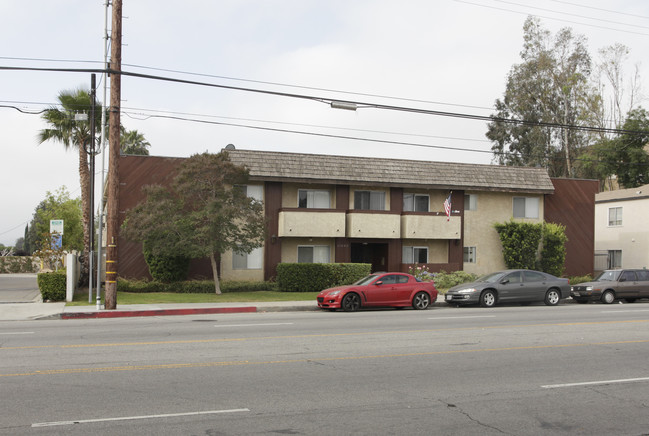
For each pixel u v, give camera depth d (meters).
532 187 33.16
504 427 6.66
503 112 52.25
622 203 42.25
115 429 6.33
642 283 25.05
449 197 30.19
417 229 30.56
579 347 12.12
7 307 20.16
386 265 31.27
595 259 40.28
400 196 31.30
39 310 19.33
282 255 29.47
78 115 23.61
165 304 21.53
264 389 8.23
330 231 28.86
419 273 30.08
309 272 27.75
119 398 7.65
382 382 8.77
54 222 22.69
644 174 46.91
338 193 30.14
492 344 12.40
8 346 11.76
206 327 15.16
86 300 22.75
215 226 23.59
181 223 23.92
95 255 26.88
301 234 28.48
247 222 25.08
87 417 6.77
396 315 18.77
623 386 8.72
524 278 23.06
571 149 51.16
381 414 7.08
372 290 20.83
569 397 8.05
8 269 52.16
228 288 26.75
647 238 39.78
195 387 8.30
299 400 7.66
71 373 9.16
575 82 50.44
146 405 7.31
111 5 20.28
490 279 23.00
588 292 24.47
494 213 33.34
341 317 18.08
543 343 12.60
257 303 22.11
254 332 14.09
